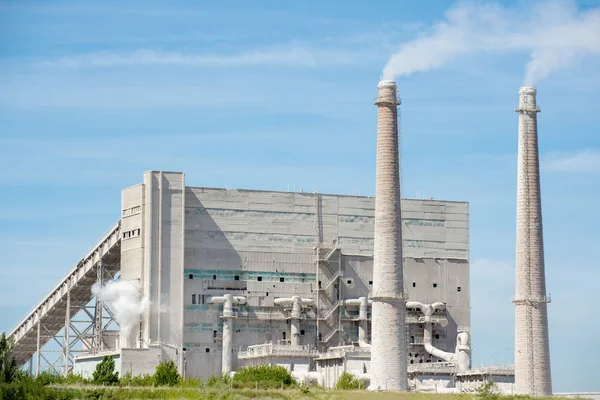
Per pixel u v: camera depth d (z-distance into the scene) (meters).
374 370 188.25
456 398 175.50
